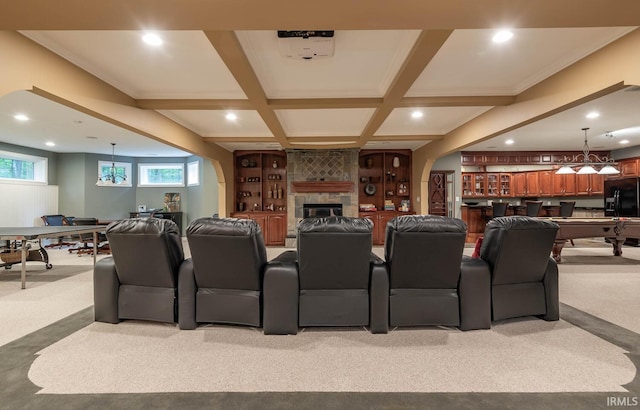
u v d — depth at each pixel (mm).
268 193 8297
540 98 3469
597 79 2756
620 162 7957
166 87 3627
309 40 2529
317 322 2521
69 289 3814
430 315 2539
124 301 2695
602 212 8266
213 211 8594
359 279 2500
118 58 2908
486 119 4664
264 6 1757
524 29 2451
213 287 2588
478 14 1855
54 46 2656
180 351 2211
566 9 1799
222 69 3162
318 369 1974
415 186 7914
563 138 6719
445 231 2344
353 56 2902
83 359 2094
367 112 4738
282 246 7734
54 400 1657
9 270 4910
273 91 3744
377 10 1810
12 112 4711
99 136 6383
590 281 4074
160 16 1845
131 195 9094
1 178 6996
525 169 9086
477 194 9086
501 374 1907
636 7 1772
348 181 7621
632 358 2084
